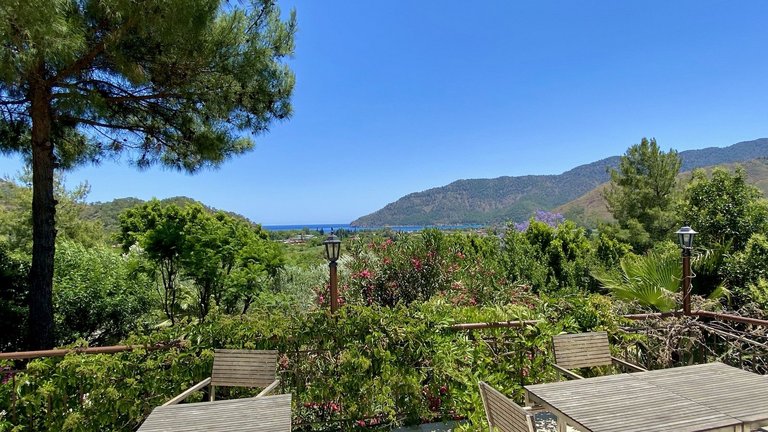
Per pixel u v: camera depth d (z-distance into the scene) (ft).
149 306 25.27
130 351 10.56
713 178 24.11
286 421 7.48
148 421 7.51
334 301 13.11
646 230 50.21
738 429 6.65
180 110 21.43
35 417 9.96
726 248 19.80
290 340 11.15
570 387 8.36
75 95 16.78
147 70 19.19
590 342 11.27
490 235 32.48
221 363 10.16
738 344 12.80
